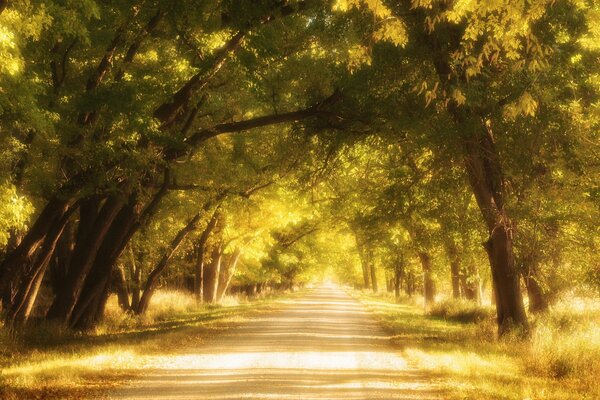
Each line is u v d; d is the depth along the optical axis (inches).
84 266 950.4
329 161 1083.3
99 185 780.0
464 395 454.9
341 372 583.8
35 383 481.7
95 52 786.2
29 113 567.5
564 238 791.1
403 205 1010.7
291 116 941.8
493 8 328.5
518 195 786.2
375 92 813.2
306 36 875.4
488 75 685.9
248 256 2127.2
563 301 1022.4
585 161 717.3
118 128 786.2
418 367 622.5
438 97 733.9
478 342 845.2
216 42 855.7
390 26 392.8
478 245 1046.4
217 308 1878.7
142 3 749.3
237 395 456.4
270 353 731.4
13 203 561.9
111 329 1104.2
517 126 710.5
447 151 778.8
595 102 730.2
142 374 559.5
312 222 2472.9
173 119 885.2
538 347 651.5
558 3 610.9
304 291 4758.9
